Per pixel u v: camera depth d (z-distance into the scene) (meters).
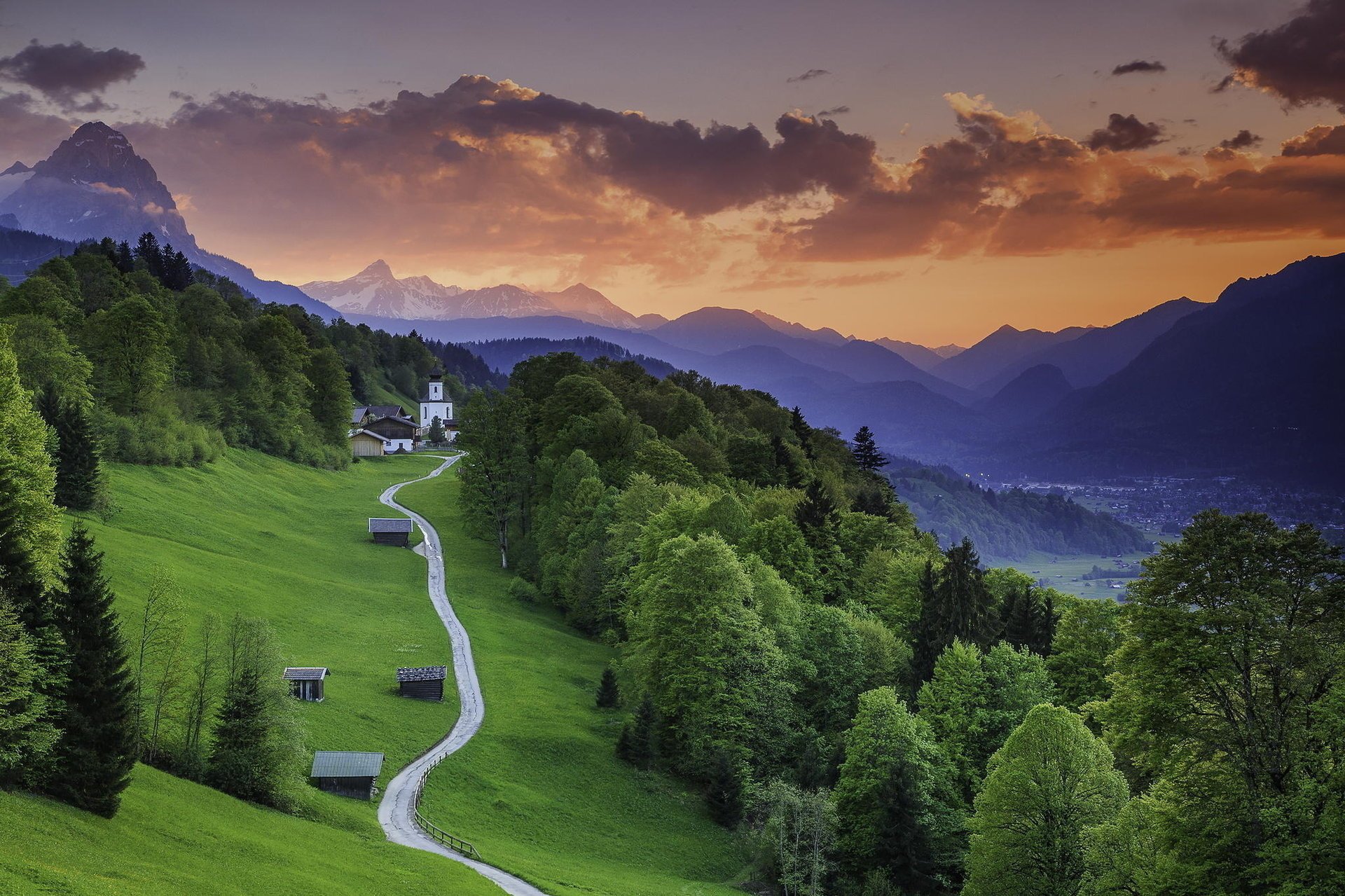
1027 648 76.75
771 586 91.19
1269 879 32.00
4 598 44.84
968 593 92.06
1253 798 34.03
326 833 58.78
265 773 60.81
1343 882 30.17
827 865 64.44
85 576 49.41
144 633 58.94
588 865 65.94
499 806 72.00
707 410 192.00
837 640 86.62
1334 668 33.94
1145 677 37.03
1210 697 36.16
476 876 57.03
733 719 79.19
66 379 124.12
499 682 96.88
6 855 38.00
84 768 46.53
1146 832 39.84
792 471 164.50
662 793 79.38
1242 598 35.03
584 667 107.06
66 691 47.69
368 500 175.38
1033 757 51.91
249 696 61.16
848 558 117.69
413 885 52.03
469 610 119.88
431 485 197.12
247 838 51.44
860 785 68.06
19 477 61.88
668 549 91.62
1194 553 36.75
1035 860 50.22
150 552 101.88
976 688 73.25
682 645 83.56
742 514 110.81
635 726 83.44
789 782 76.56
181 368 182.88
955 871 67.19
